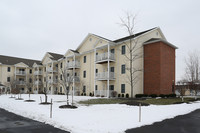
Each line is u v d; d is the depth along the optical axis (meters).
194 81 27.95
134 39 23.92
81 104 16.92
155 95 23.55
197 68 31.11
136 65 25.19
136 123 8.75
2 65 47.69
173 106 15.33
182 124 9.12
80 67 34.62
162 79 24.14
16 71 49.62
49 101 20.22
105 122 8.79
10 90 41.28
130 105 14.98
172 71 26.78
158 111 12.56
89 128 7.61
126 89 25.39
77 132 7.14
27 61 55.16
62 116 10.38
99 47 28.73
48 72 43.34
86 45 33.75
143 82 26.03
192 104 17.73
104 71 29.47
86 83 32.78
